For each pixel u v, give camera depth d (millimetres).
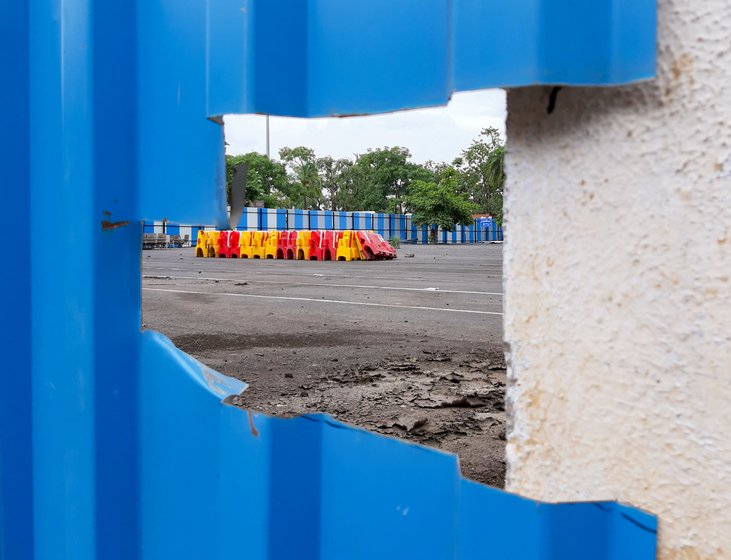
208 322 7379
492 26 590
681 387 583
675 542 590
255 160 68125
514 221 692
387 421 3475
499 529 634
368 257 25766
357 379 4469
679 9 572
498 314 8125
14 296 957
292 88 728
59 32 889
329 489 754
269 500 772
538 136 664
